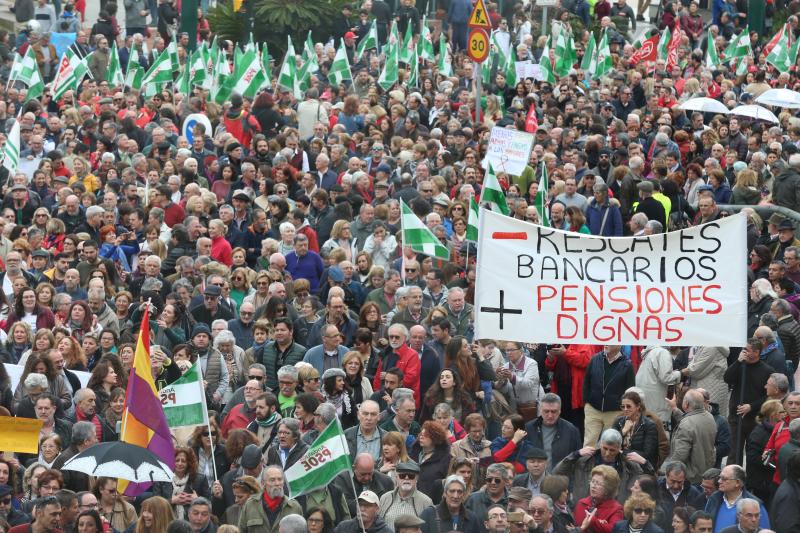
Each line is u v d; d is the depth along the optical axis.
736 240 20.47
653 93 44.25
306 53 47.22
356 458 19.98
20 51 49.94
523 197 33.03
